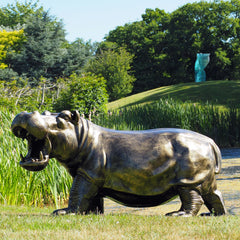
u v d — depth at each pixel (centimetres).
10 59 4416
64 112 438
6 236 337
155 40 5728
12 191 690
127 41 6044
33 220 404
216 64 5441
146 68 5803
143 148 446
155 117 1875
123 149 446
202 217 415
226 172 1002
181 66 5531
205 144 458
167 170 442
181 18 5553
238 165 1138
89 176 442
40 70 4256
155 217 417
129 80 4822
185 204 444
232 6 5441
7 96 1705
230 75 5700
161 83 5731
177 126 1852
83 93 1817
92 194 448
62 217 414
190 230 348
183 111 1908
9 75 4012
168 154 444
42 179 765
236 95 2723
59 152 437
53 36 4550
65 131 434
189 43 5519
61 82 2269
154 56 5709
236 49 5441
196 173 443
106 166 444
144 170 439
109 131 466
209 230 346
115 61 4712
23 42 4578
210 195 466
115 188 447
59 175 802
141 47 5778
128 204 464
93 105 1797
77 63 4525
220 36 5484
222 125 1855
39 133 411
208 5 5459
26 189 730
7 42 4509
